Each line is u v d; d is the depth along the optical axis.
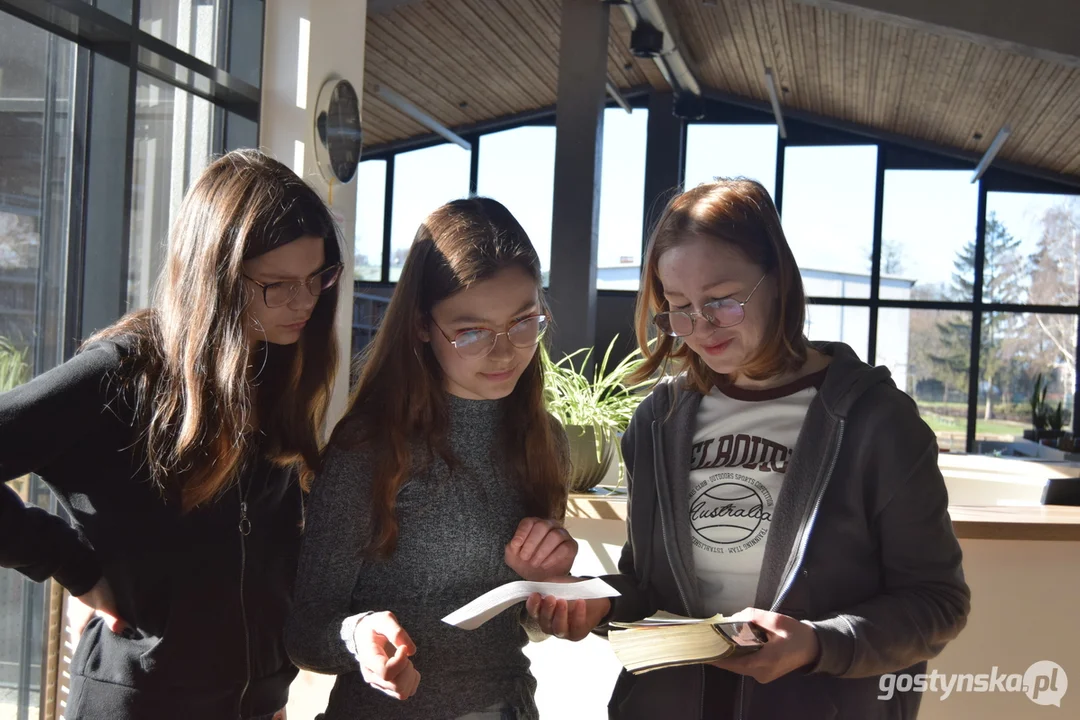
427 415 1.27
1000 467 4.80
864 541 1.26
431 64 8.91
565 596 1.12
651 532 1.42
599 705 2.29
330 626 1.17
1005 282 10.77
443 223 1.29
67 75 2.72
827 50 8.24
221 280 1.22
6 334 2.56
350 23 3.62
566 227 6.47
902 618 1.17
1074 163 9.80
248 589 1.32
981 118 9.04
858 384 1.26
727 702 1.29
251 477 1.34
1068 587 2.19
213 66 3.15
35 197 2.64
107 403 1.21
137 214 3.05
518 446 1.37
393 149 11.55
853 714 1.24
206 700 1.28
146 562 1.24
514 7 7.71
